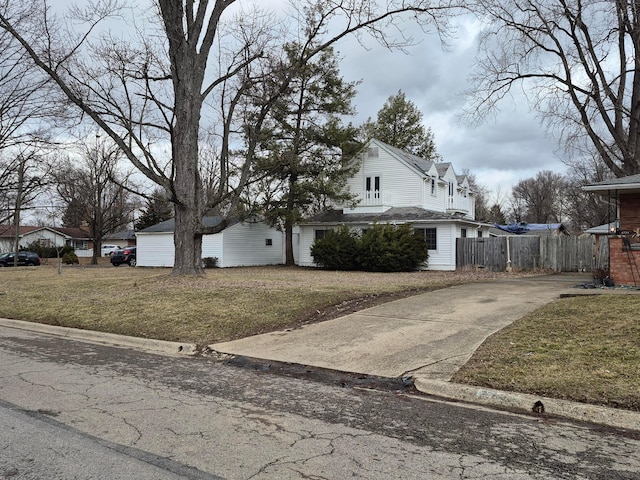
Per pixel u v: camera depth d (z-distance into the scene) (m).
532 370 5.90
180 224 15.95
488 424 4.63
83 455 3.87
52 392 5.77
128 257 38.47
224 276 18.33
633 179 13.10
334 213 30.66
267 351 7.91
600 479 3.43
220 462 3.74
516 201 79.75
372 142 30.23
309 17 20.69
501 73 21.66
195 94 15.66
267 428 4.52
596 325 7.53
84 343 9.36
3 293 15.92
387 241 24.30
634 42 19.09
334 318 10.05
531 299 11.38
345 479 3.45
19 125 18.16
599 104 20.06
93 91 14.97
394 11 15.34
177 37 14.91
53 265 40.81
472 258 24.78
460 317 9.48
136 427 4.54
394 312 10.30
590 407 4.77
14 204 31.05
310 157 28.83
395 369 6.59
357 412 5.03
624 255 12.70
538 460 3.77
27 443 4.12
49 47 14.48
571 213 64.69
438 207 31.72
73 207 42.06
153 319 10.40
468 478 3.46
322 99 28.50
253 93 18.45
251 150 17.03
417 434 4.36
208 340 8.89
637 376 5.37
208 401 5.42
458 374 6.05
